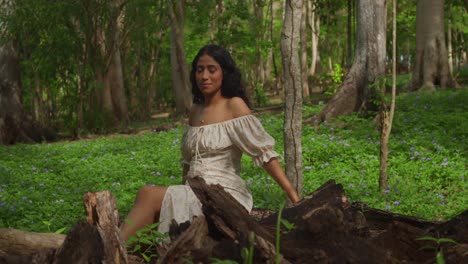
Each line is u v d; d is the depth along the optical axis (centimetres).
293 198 376
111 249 276
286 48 524
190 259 282
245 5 2652
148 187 356
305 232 297
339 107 1492
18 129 2000
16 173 1112
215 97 383
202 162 377
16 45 2055
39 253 286
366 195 775
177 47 2334
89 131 2153
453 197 775
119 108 2336
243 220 301
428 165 924
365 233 336
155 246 329
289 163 529
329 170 955
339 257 282
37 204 798
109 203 292
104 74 2220
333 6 2845
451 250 287
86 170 1116
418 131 1208
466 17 3584
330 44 4759
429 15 1970
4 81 2003
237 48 2905
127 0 2186
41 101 2820
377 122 1336
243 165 1006
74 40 2081
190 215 345
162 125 2008
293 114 527
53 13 1942
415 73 2005
